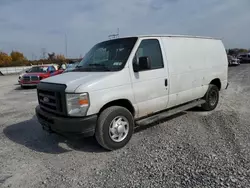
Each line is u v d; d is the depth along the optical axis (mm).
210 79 5977
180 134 4484
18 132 5125
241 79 14430
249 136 4168
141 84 4160
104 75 3768
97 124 3686
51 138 4645
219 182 2693
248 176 2799
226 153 3486
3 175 3172
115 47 4402
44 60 57062
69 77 3969
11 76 32125
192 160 3309
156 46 4539
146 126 5070
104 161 3490
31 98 10258
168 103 4785
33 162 3568
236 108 6422
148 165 3244
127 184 2791
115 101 3943
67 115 3516
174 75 4797
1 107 8227
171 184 2717
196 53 5461
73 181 2943
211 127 4828
